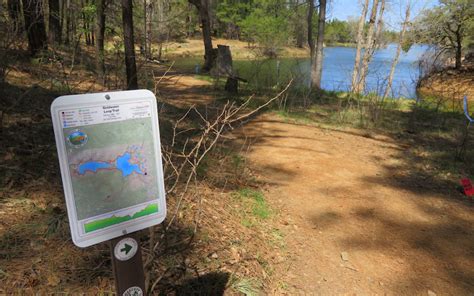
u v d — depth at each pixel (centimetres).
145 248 271
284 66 2075
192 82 1420
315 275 325
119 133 151
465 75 2167
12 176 329
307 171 575
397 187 531
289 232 392
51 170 361
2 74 486
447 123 980
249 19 3559
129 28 646
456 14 2072
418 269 342
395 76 2389
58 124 135
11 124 441
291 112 989
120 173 154
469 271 342
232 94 1166
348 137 789
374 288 314
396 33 1953
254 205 431
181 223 335
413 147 733
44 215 290
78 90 720
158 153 165
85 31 878
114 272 163
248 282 286
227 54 1706
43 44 862
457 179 567
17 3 564
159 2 1580
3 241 251
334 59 3738
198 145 266
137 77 676
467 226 424
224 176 495
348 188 520
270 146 689
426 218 441
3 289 213
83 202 146
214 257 304
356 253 363
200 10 1973
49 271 234
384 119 973
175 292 250
